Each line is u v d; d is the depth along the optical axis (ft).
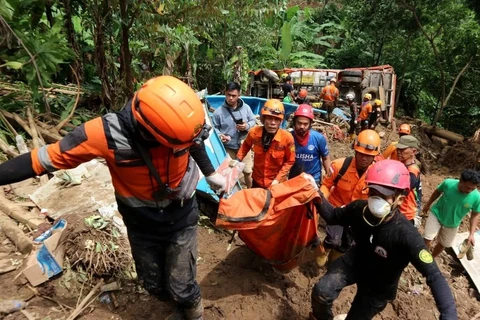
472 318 11.80
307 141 13.14
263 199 10.00
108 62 19.21
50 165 6.07
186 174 7.32
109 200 11.94
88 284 9.73
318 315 9.05
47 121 17.40
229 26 34.14
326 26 65.46
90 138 6.12
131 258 10.32
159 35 18.62
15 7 15.40
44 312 8.76
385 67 43.06
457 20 42.78
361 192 11.01
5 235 10.35
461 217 12.96
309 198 9.45
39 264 9.23
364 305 8.57
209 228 14.02
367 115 31.53
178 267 7.73
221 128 16.12
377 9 47.57
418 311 11.46
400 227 7.42
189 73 27.50
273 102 11.81
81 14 20.22
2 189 12.24
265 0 27.40
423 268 6.95
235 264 12.26
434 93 50.65
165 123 5.80
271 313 10.49
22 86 19.15
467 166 29.66
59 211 11.33
